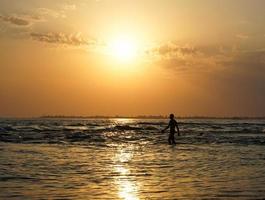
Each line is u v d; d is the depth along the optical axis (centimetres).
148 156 2438
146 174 1698
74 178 1571
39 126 7494
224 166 1988
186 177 1625
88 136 4300
